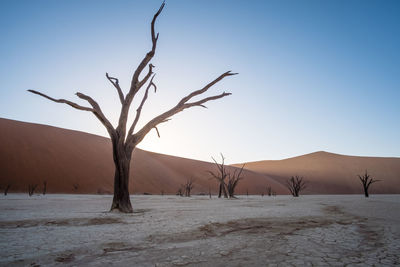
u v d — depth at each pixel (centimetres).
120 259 391
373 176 11056
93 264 366
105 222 801
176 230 642
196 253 422
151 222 793
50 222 785
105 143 7906
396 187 10288
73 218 861
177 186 7500
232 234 593
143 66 1306
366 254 412
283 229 660
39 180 5238
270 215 985
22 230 654
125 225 732
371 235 576
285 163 13325
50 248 459
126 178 1217
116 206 1168
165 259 388
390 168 11569
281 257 395
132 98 1298
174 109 1362
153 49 1300
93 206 1634
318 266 350
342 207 1466
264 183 9269
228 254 415
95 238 548
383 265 355
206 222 774
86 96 1184
